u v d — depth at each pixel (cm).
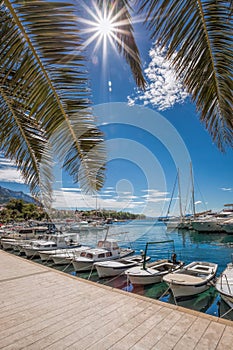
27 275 514
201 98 164
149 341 243
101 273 816
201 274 721
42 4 114
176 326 274
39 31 120
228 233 2216
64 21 121
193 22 133
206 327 270
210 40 138
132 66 246
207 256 1265
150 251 1460
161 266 809
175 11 129
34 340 248
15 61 127
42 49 128
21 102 164
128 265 837
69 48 131
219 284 561
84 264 914
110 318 297
